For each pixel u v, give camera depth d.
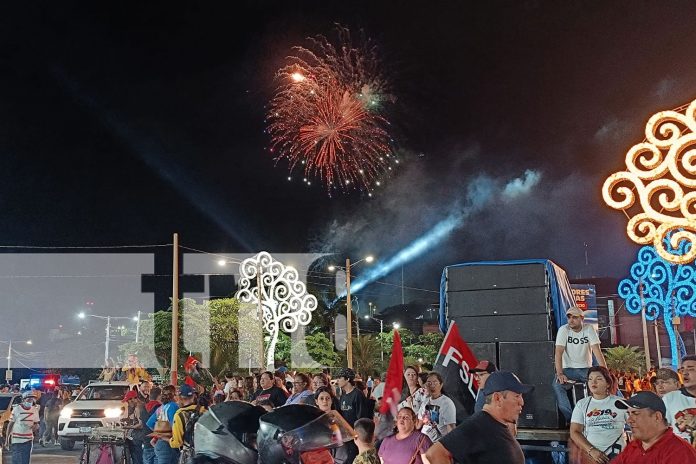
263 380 12.26
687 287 23.02
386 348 55.56
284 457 4.38
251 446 4.63
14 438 15.16
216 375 36.97
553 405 9.78
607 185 11.59
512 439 4.71
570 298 11.39
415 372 9.80
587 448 7.18
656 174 11.31
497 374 4.83
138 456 14.94
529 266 10.23
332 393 9.69
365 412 10.60
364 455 7.34
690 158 11.15
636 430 5.55
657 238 11.27
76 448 23.52
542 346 9.97
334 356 43.59
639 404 5.53
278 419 4.41
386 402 7.18
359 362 46.88
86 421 21.70
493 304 10.31
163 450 12.28
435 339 60.06
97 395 23.28
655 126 11.38
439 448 4.64
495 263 10.41
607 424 7.32
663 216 11.23
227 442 4.62
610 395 7.49
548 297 10.09
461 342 8.75
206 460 4.66
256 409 4.77
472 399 10.16
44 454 21.17
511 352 10.09
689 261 11.10
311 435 4.37
